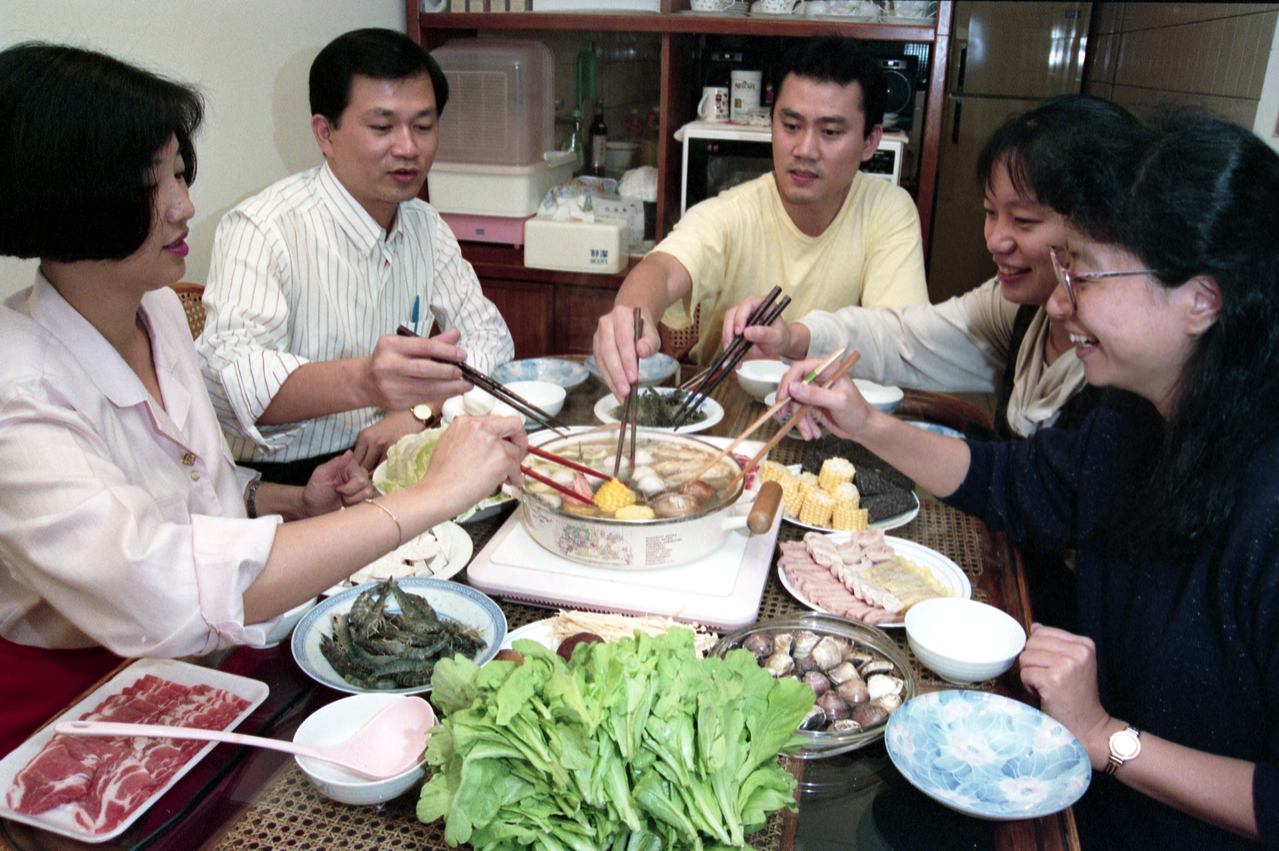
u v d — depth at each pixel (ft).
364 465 6.45
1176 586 4.29
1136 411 4.87
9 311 4.14
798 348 7.63
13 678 4.57
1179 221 3.61
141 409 4.53
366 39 7.00
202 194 9.45
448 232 8.87
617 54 12.34
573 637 3.79
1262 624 3.83
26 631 4.58
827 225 9.68
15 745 4.55
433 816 2.78
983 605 4.40
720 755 2.80
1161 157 3.68
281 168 10.68
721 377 6.57
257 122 10.15
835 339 7.83
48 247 3.87
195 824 3.17
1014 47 17.38
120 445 4.41
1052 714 3.91
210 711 3.70
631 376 5.66
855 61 8.42
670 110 11.88
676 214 12.60
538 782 2.81
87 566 3.59
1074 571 6.31
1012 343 7.14
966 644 4.31
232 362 6.53
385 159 7.27
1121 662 4.64
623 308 6.36
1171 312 3.81
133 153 3.78
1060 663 3.90
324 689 3.92
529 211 11.98
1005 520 5.48
